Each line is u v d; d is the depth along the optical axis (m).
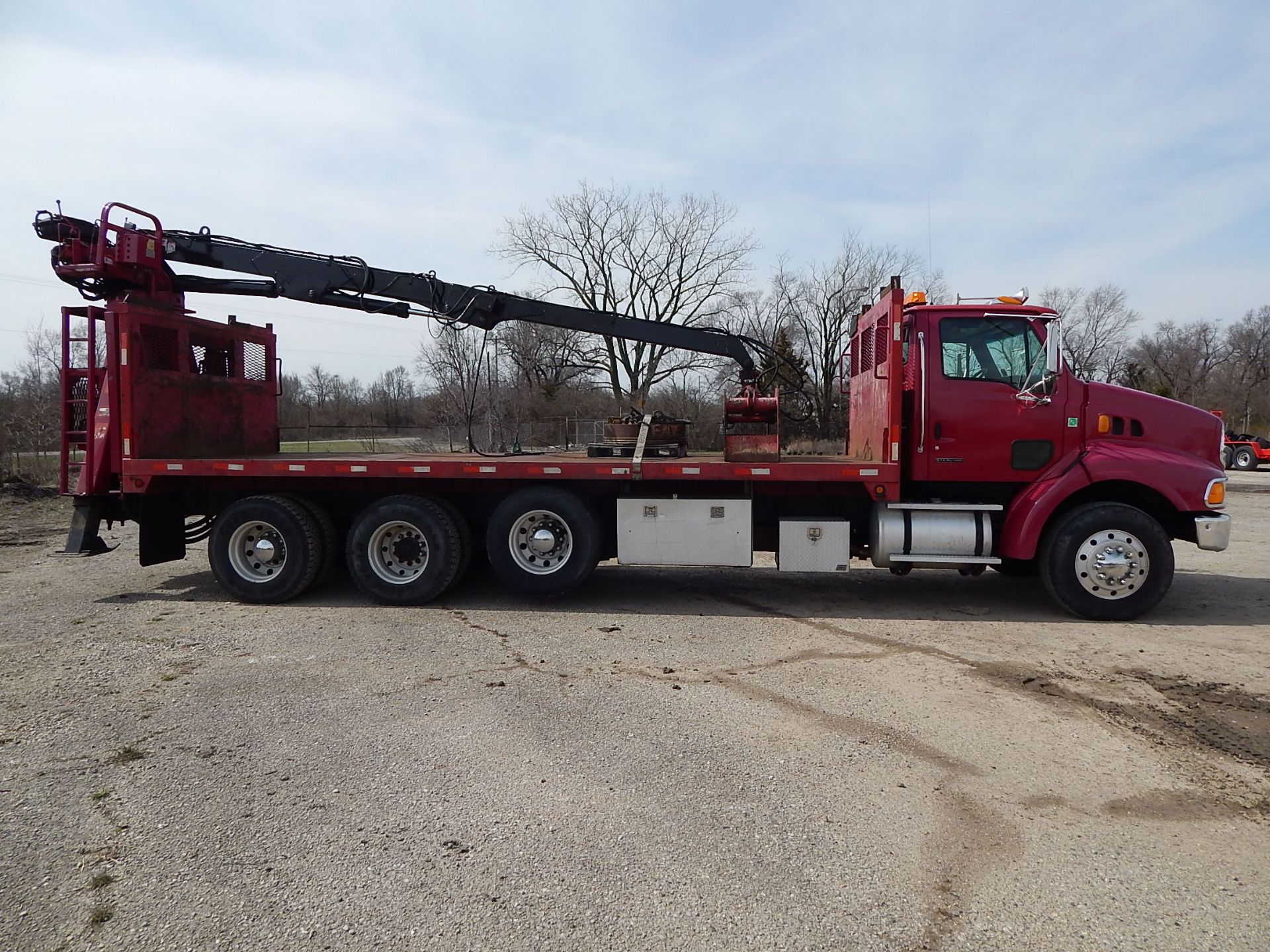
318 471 6.98
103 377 7.48
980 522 6.56
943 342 6.63
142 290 7.84
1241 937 2.44
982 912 2.56
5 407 20.28
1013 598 7.33
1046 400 6.53
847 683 4.89
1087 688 4.79
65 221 7.41
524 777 3.56
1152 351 62.22
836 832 3.07
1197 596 7.40
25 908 2.59
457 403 24.98
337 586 7.92
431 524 6.90
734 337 8.70
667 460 6.98
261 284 8.38
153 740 3.98
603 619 6.52
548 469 6.77
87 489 7.30
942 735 4.05
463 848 2.95
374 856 2.90
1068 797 3.38
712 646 5.71
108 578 8.48
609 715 4.32
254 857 2.90
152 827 3.11
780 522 6.79
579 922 2.51
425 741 3.96
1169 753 3.84
